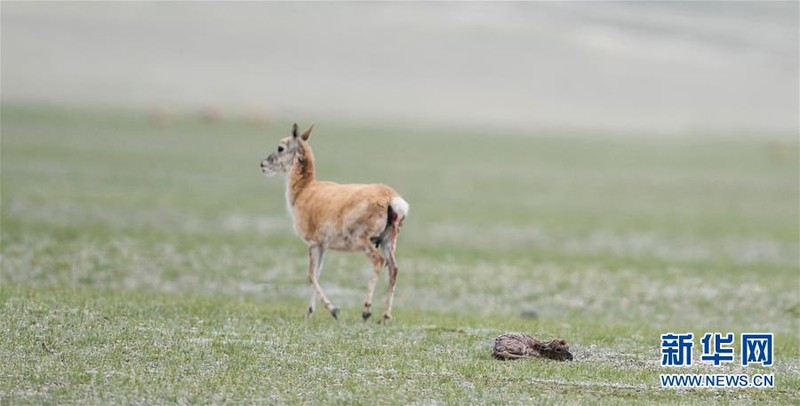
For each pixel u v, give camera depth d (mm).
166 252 110438
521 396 50250
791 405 51594
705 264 124062
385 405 47906
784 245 151000
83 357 53688
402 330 66500
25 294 71125
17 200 148750
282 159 70312
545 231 155750
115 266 100625
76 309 65562
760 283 109125
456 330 67625
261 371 52812
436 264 114688
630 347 64562
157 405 46844
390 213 68125
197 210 154500
